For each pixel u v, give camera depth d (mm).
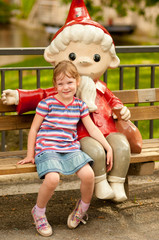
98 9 9438
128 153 3285
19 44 14562
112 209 3670
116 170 3271
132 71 9188
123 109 3432
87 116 3287
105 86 3650
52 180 2990
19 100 3357
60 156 3113
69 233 3227
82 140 3281
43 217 3178
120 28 16406
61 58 3426
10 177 4270
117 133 3436
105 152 3320
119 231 3283
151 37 16891
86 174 3047
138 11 10344
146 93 4012
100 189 3195
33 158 3211
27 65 10516
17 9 24344
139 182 4320
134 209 3678
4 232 3236
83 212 3246
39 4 18703
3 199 3879
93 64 3402
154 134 6074
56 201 3861
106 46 3408
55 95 3250
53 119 3191
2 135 4293
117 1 10008
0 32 19094
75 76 3156
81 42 3354
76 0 3541
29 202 3828
